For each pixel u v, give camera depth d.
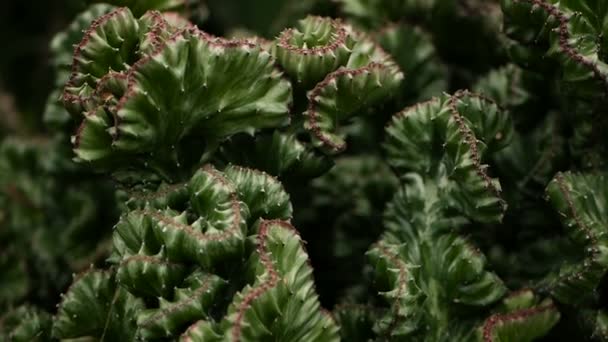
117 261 0.94
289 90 0.96
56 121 1.10
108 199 1.16
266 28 1.31
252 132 0.96
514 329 0.97
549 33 0.96
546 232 1.05
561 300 0.98
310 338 0.92
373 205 1.11
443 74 1.10
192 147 0.97
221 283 0.92
